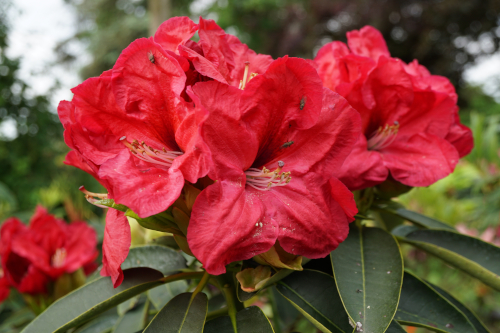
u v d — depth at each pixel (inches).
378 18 93.4
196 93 11.3
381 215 17.5
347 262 13.2
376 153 14.0
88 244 20.1
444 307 13.5
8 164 89.2
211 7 109.1
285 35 109.2
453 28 91.3
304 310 12.6
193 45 12.2
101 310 13.2
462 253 14.8
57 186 55.1
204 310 12.6
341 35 99.4
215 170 11.3
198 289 13.2
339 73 14.1
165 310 12.7
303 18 105.2
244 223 11.4
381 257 13.4
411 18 92.8
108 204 11.8
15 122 92.7
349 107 12.1
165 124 12.1
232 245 11.3
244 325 12.6
